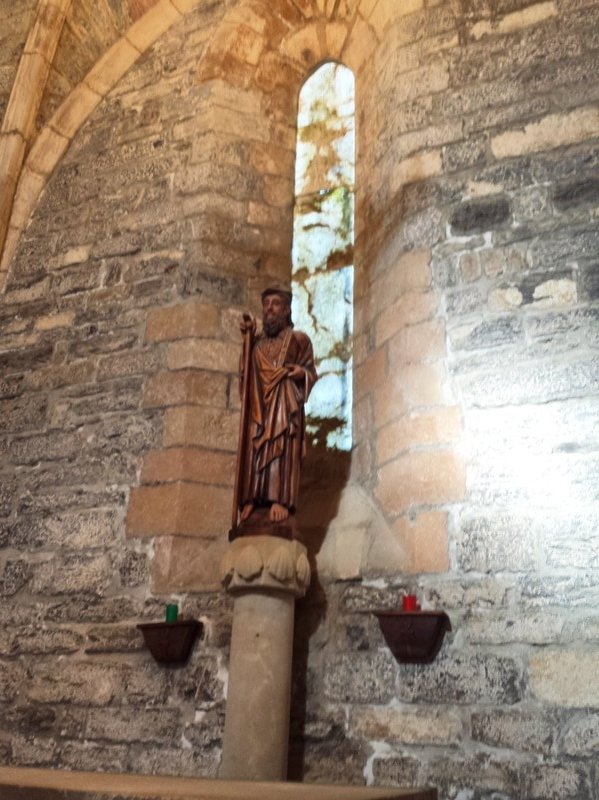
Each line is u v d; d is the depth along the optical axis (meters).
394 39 4.84
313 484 4.44
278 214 5.22
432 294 4.12
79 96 5.76
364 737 3.54
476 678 3.38
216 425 4.48
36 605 4.34
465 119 4.42
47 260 5.33
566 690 3.22
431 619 3.43
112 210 5.30
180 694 3.89
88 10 5.77
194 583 4.09
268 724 3.46
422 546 3.68
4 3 5.98
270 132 5.43
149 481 4.36
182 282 4.81
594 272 3.81
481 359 3.87
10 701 4.17
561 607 3.34
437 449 3.80
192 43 5.66
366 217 4.89
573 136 4.11
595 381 3.62
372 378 4.38
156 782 2.71
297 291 5.08
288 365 3.90
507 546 3.51
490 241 4.09
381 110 4.89
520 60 4.41
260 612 3.61
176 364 4.59
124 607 4.15
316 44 5.70
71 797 2.24
